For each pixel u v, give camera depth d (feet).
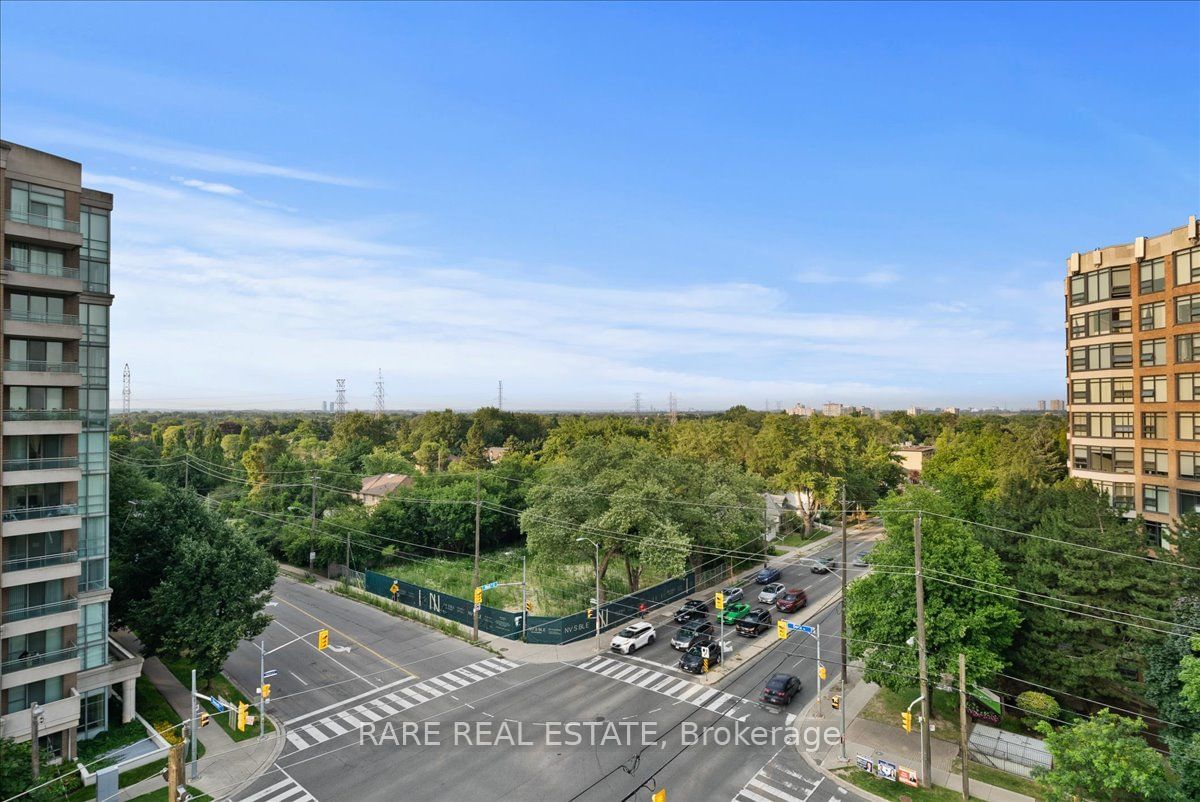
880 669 106.63
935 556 105.40
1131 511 153.48
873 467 341.62
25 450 102.68
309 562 234.17
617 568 220.43
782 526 290.97
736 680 131.95
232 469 329.11
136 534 126.11
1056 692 106.22
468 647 150.51
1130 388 154.40
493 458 490.90
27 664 98.17
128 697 111.96
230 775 95.66
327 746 103.86
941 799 89.56
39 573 99.55
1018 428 455.22
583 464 196.85
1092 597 103.91
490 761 98.68
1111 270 158.30
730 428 388.57
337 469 279.69
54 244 104.22
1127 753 74.08
